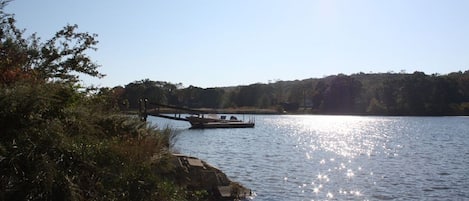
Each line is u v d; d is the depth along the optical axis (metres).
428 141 52.75
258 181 22.08
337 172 25.81
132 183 8.12
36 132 6.85
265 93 173.88
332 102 157.38
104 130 9.84
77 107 8.43
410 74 158.12
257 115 156.50
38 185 6.39
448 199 18.42
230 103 167.00
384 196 18.95
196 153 35.78
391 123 103.94
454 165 29.62
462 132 70.00
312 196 18.77
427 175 24.91
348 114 153.75
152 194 8.38
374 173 25.59
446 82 142.12
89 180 7.30
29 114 6.89
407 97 143.00
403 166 28.92
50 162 6.61
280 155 35.22
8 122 6.68
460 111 138.38
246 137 56.06
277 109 165.75
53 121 7.20
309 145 46.06
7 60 8.74
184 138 51.62
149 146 10.61
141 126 12.18
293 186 20.89
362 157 34.62
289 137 58.16
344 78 159.25
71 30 11.98
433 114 140.00
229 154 35.47
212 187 16.28
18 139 6.61
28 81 7.94
